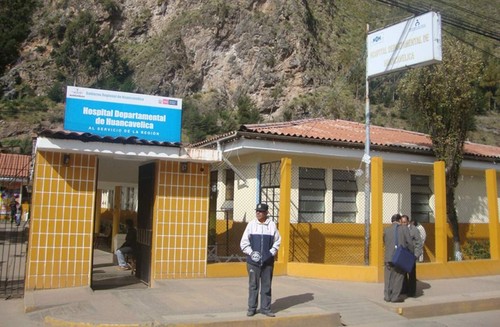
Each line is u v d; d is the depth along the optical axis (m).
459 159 14.79
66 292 8.54
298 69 75.44
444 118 14.67
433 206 16.41
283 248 11.29
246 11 83.62
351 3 98.25
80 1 93.44
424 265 11.77
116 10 92.81
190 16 86.81
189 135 62.44
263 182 13.45
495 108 70.19
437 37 11.12
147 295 8.43
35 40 88.12
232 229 14.36
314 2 92.06
